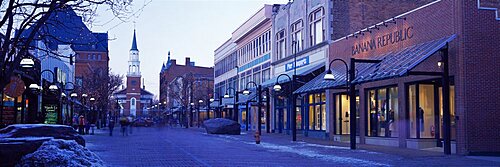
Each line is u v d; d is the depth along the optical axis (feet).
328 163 60.29
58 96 130.41
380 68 79.05
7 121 97.55
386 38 90.53
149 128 235.81
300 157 68.39
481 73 69.56
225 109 227.61
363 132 97.60
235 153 75.20
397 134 86.84
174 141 109.09
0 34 43.24
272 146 91.50
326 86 98.02
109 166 55.26
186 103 280.51
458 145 70.08
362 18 119.55
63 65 155.74
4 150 44.42
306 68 131.23
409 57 73.67
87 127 146.51
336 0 119.34
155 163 60.08
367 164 58.90
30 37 38.47
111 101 313.53
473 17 69.82
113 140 112.68
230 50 224.94
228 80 227.81
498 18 70.38
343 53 108.58
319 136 121.70
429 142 80.23
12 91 53.98
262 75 174.50
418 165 57.31
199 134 151.23
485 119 69.21
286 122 149.69
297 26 141.69
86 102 201.16
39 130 61.62
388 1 120.78
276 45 159.02
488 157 66.33
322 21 123.13
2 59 37.06
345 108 109.19
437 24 75.72
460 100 69.41
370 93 96.89
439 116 78.74
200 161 62.39
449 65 71.92
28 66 62.13
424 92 81.25
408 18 83.71
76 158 44.96
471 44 69.46
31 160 43.14
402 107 84.43
